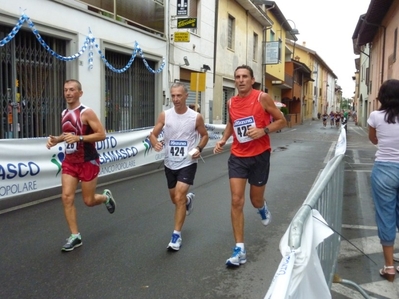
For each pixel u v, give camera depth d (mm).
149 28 14555
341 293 3826
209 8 19422
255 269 4359
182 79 17406
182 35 15602
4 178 6738
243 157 4305
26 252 4734
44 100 10211
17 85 9438
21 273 4172
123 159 10172
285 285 1584
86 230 5539
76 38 10922
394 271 4094
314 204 2336
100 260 4531
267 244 5141
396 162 3906
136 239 5211
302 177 9867
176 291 3842
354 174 10328
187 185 4828
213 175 10031
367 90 32969
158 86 15367
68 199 4805
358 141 21125
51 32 10055
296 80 45719
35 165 7348
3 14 8680
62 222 5883
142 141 10984
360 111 40625
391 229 4012
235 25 23547
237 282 4047
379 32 24062
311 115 63562
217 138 16703
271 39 32281
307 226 2094
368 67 31906
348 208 6938
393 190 3945
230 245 5039
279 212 6609
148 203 7055
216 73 21203
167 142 4875
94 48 11664
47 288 3859
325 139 22938
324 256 2963
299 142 20703
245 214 6465
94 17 11633
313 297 2150
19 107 9469
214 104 21094
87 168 4871
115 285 3943
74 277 4102
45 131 10281
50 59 10352
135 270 4285
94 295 3740
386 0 18781
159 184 8742
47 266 4352
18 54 9453
